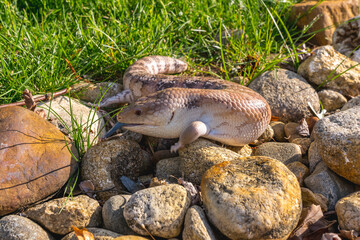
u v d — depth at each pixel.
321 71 0.95
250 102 0.81
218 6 1.11
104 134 0.86
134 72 0.93
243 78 0.95
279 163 0.71
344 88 0.94
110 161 0.77
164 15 1.06
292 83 0.93
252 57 1.00
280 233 0.66
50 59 0.93
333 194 0.74
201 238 0.66
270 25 1.09
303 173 0.77
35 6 1.09
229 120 0.81
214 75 1.00
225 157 0.76
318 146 0.76
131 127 0.82
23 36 0.98
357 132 0.74
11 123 0.75
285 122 0.91
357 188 0.75
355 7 1.09
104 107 0.92
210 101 0.81
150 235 0.68
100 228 0.70
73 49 0.96
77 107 0.87
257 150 0.82
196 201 0.71
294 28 1.08
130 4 1.09
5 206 0.71
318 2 1.09
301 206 0.69
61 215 0.70
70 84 0.91
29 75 0.91
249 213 0.66
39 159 0.74
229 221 0.66
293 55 0.98
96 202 0.73
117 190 0.76
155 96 0.82
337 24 1.07
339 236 0.68
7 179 0.72
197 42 1.07
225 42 1.05
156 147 0.85
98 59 0.97
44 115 0.83
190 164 0.76
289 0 1.15
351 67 0.92
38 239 0.69
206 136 0.81
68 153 0.77
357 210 0.68
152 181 0.75
